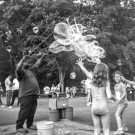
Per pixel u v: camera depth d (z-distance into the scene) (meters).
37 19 19.61
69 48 7.78
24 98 5.25
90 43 7.99
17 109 9.79
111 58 20.91
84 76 25.06
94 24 19.62
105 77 3.77
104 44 18.28
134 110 8.80
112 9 20.31
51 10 19.34
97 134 3.83
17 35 22.53
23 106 5.25
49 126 4.59
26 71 5.47
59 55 18.11
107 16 20.12
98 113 3.75
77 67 20.53
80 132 5.28
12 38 23.94
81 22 17.64
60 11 19.44
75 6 21.22
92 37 8.59
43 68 21.56
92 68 19.47
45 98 18.50
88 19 18.78
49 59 18.58
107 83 3.82
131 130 5.63
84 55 7.67
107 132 3.75
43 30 18.11
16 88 10.74
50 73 21.92
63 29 7.60
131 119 7.03
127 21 23.06
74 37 7.59
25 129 5.25
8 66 28.19
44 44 17.67
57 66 20.98
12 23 22.66
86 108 9.68
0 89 11.44
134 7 22.91
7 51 27.33
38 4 19.58
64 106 6.94
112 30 20.81
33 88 5.33
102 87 3.78
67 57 18.80
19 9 20.30
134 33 21.70
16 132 5.28
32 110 5.51
